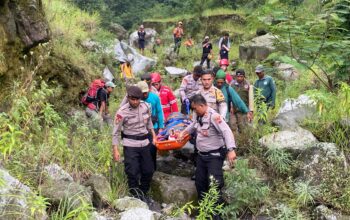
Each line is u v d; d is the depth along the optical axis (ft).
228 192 16.12
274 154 17.29
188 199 17.07
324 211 14.58
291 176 16.43
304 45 17.97
